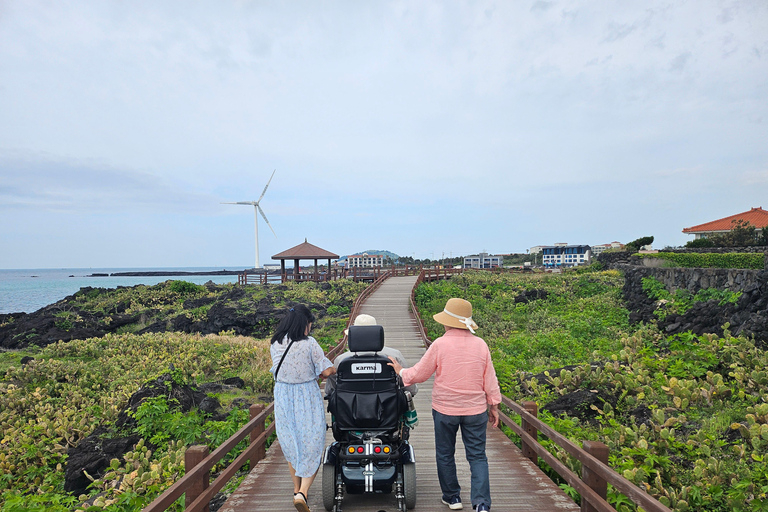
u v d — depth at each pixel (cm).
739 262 1795
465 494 487
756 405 738
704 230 4531
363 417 401
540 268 4609
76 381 1412
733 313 1284
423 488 508
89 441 952
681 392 845
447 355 391
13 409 1198
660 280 2052
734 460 618
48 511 620
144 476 647
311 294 3203
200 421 1011
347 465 419
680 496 531
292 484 534
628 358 1117
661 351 1279
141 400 1039
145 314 3072
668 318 1508
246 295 3275
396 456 417
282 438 400
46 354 1831
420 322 1925
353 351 429
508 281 3209
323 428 413
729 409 771
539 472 563
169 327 2770
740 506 496
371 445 409
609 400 898
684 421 757
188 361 1592
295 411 401
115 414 1095
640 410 835
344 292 3294
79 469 841
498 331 1966
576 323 1859
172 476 668
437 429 404
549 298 2603
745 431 655
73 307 3216
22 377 1437
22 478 866
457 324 399
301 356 406
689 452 642
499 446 674
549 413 857
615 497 505
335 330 2273
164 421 969
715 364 988
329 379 439
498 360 1388
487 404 409
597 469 391
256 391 1325
